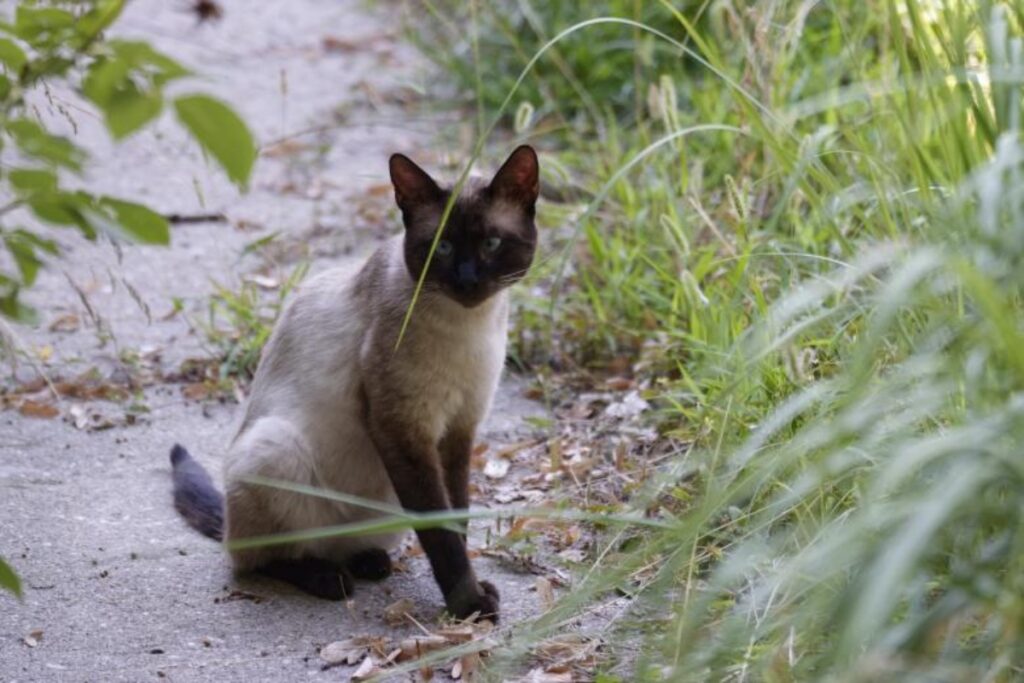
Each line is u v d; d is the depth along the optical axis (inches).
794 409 163.9
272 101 476.4
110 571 222.2
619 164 345.4
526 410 285.9
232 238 374.3
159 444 272.8
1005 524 145.6
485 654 190.9
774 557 171.2
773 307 205.3
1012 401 151.2
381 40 541.0
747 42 281.4
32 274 143.7
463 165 377.1
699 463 180.4
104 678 188.9
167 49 511.5
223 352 309.1
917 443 149.1
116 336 319.9
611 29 433.4
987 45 189.5
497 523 226.1
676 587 188.4
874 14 287.7
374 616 210.2
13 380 295.0
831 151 238.2
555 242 334.3
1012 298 162.1
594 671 181.8
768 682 151.4
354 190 406.9
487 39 453.4
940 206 192.4
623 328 300.4
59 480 255.8
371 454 220.4
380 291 213.5
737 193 239.0
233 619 207.6
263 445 213.2
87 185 401.1
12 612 207.8
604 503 232.4
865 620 122.7
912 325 190.1
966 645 152.0
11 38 125.3
